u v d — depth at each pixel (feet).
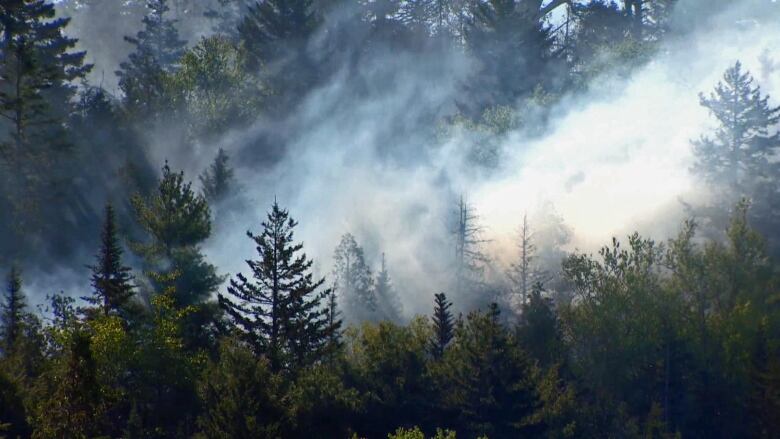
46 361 504.02
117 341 501.97
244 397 443.32
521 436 558.97
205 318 621.72
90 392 397.80
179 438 496.64
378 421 522.88
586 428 590.55
